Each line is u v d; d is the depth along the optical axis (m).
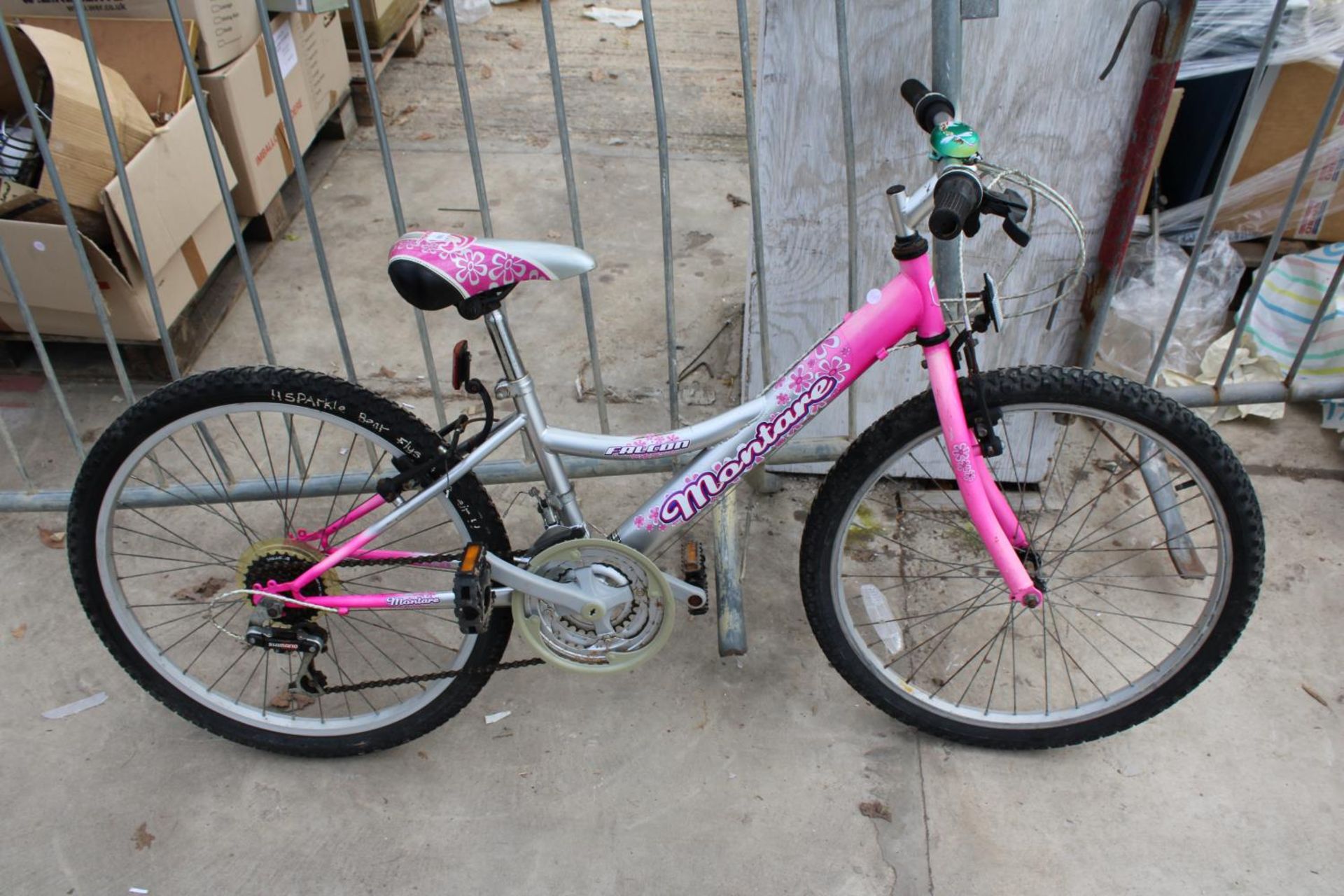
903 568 2.56
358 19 1.88
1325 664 2.29
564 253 1.67
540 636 1.97
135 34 2.99
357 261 3.69
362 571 2.50
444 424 2.55
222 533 2.65
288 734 2.07
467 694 2.04
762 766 2.09
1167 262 3.03
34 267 2.68
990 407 1.78
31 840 1.94
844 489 1.90
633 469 2.39
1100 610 2.45
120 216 2.61
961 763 2.10
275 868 1.91
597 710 2.20
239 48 3.27
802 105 2.18
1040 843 1.96
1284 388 2.50
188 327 3.17
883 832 1.97
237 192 3.44
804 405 1.80
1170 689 1.99
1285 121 2.92
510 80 4.96
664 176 2.03
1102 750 2.12
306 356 3.25
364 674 2.28
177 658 2.29
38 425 2.95
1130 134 2.11
